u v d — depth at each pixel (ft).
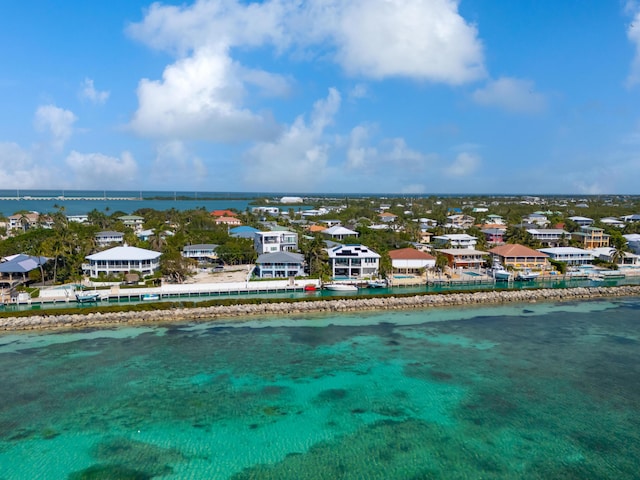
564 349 198.90
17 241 383.45
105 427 133.59
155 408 144.77
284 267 329.11
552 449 124.57
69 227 468.34
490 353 193.67
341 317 248.11
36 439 127.34
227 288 293.02
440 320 243.81
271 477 112.27
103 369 174.19
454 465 117.39
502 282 334.03
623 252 388.16
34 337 210.59
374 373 172.35
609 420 139.33
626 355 191.72
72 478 111.65
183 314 241.55
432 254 376.48
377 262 334.24
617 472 115.14
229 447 124.47
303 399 151.64
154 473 113.60
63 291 270.26
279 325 232.53
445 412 143.64
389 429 133.80
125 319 234.99
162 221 618.44
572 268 375.25
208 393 155.12
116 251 324.60
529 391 157.89
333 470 115.14
